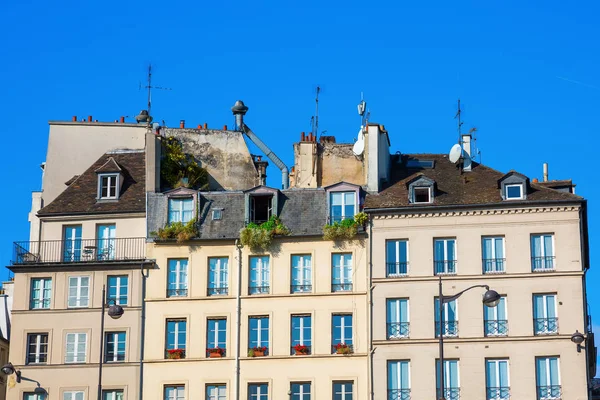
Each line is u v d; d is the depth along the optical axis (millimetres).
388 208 70375
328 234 70500
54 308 71812
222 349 70000
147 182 74812
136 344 70812
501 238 69438
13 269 72562
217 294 71125
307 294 70125
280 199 72688
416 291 69188
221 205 73188
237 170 79938
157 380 70062
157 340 70750
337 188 72000
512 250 69062
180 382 69812
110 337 71188
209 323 70812
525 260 68875
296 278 70875
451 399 67250
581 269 68250
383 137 75500
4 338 77062
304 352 69375
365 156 75438
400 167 76562
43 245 73625
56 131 81750
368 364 68500
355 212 71500
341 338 69438
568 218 69062
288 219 71875
